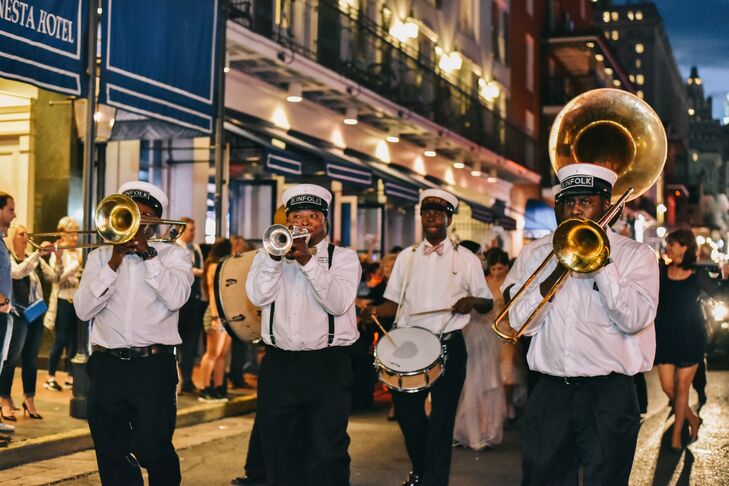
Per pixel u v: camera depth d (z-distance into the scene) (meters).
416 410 6.49
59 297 10.45
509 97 32.50
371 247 19.78
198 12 10.23
